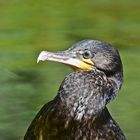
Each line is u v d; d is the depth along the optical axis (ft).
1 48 65.57
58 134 38.11
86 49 38.65
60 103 38.09
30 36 68.69
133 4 78.43
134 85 58.13
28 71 60.29
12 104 54.19
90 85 38.22
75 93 38.14
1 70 60.44
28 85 57.82
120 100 55.36
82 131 38.09
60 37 68.95
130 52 65.67
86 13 75.72
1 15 73.97
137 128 51.67
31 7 76.33
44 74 59.52
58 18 74.02
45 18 73.67
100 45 38.68
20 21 72.59
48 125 38.11
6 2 77.05
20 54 64.08
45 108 38.68
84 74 38.37
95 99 38.19
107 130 38.40
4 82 58.03
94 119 38.17
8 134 50.39
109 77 38.55
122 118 52.80
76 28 71.41
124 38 69.26
